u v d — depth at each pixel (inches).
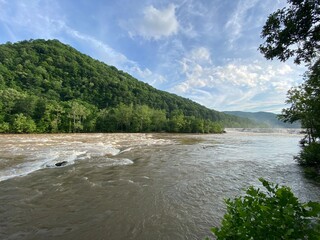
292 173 527.2
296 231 72.5
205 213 295.1
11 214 288.7
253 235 78.0
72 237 234.5
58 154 756.6
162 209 308.2
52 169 538.6
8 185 406.3
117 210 304.0
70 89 4057.6
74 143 1184.8
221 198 353.1
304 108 636.7
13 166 556.7
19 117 2106.3
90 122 2719.0
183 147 1074.7
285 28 218.7
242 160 709.9
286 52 241.4
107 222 268.7
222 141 1556.3
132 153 836.6
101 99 4109.3
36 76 3882.9
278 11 222.4
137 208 311.1
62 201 334.3
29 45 5034.5
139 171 534.9
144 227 256.2
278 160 715.4
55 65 4690.0
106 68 5890.8
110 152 842.8
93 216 285.0
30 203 325.4
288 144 1339.8
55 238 232.5
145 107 3262.8
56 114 2508.6
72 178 461.7
